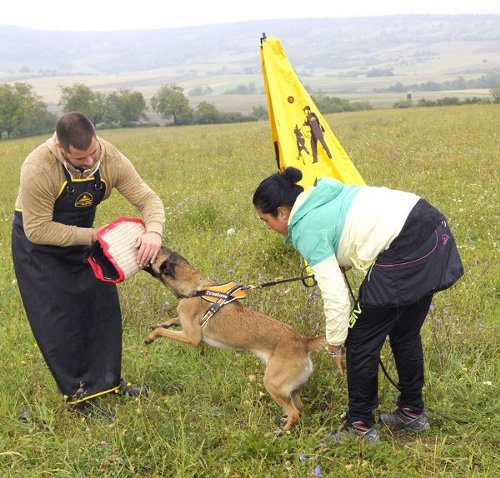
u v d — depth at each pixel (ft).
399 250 10.54
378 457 11.54
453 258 10.93
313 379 13.92
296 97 18.62
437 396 13.55
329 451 11.77
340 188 10.96
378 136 63.93
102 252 12.46
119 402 13.38
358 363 11.50
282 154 18.33
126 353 15.51
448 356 14.69
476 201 28.07
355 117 116.37
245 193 34.22
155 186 39.88
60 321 12.75
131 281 18.98
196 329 13.70
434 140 56.03
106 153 12.23
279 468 11.21
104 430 12.26
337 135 68.59
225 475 10.85
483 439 12.12
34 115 277.64
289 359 12.62
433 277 10.62
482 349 15.03
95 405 13.41
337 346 11.24
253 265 21.06
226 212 28.30
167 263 13.75
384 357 14.43
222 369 14.56
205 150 62.80
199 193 34.55
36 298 12.63
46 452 11.80
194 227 26.58
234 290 13.51
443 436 12.39
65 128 10.81
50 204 11.80
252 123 170.71
